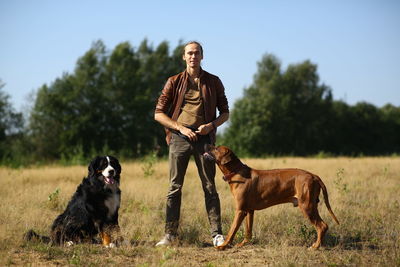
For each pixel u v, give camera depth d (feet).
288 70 178.60
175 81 22.24
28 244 20.97
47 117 136.05
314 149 181.78
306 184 20.94
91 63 146.61
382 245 21.95
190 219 26.76
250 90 176.65
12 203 30.27
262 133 164.66
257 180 21.54
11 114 139.74
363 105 205.46
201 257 19.69
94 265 18.10
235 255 20.04
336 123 190.49
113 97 143.84
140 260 18.89
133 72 152.76
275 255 19.45
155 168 51.57
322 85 184.44
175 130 22.09
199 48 21.84
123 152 108.88
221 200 31.91
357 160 74.49
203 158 21.90
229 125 170.60
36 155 131.34
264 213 27.73
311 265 17.97
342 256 19.57
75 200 22.12
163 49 166.09
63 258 19.40
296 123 174.29
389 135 204.44
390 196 35.29
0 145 128.77
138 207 31.01
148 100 148.56
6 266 17.89
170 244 21.89
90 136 136.98
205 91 21.94
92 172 21.88
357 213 29.19
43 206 30.58
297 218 27.40
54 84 142.82
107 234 21.44
